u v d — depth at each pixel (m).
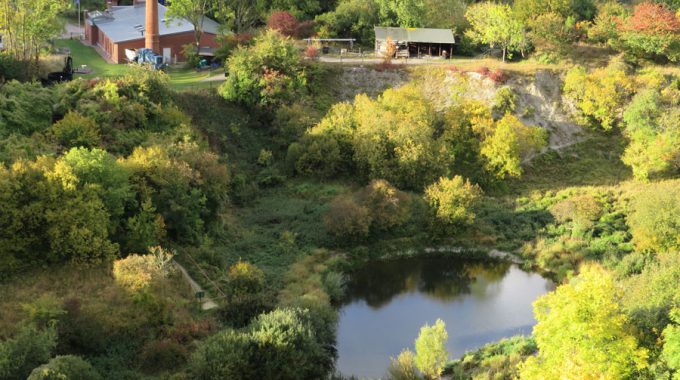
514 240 66.31
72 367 37.00
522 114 80.94
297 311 46.56
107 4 123.44
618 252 61.50
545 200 71.62
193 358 40.97
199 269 53.91
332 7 111.00
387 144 72.25
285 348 42.09
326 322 49.72
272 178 72.62
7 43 79.06
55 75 76.38
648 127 76.62
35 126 60.59
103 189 51.78
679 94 80.12
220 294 51.34
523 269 62.84
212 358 40.81
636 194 70.12
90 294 46.28
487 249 65.44
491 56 93.62
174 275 51.00
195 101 76.50
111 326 43.12
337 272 60.88
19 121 59.41
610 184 74.81
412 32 95.19
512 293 58.53
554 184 75.56
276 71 79.38
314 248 62.78
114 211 52.16
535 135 76.44
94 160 51.72
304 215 67.31
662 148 73.12
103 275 48.47
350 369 47.16
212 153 65.50
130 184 54.47
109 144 61.22
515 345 47.81
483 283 60.41
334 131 74.19
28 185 49.19
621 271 57.59
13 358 37.16
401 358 44.94
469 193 66.56
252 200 70.12
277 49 80.88
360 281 60.81
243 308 48.12
